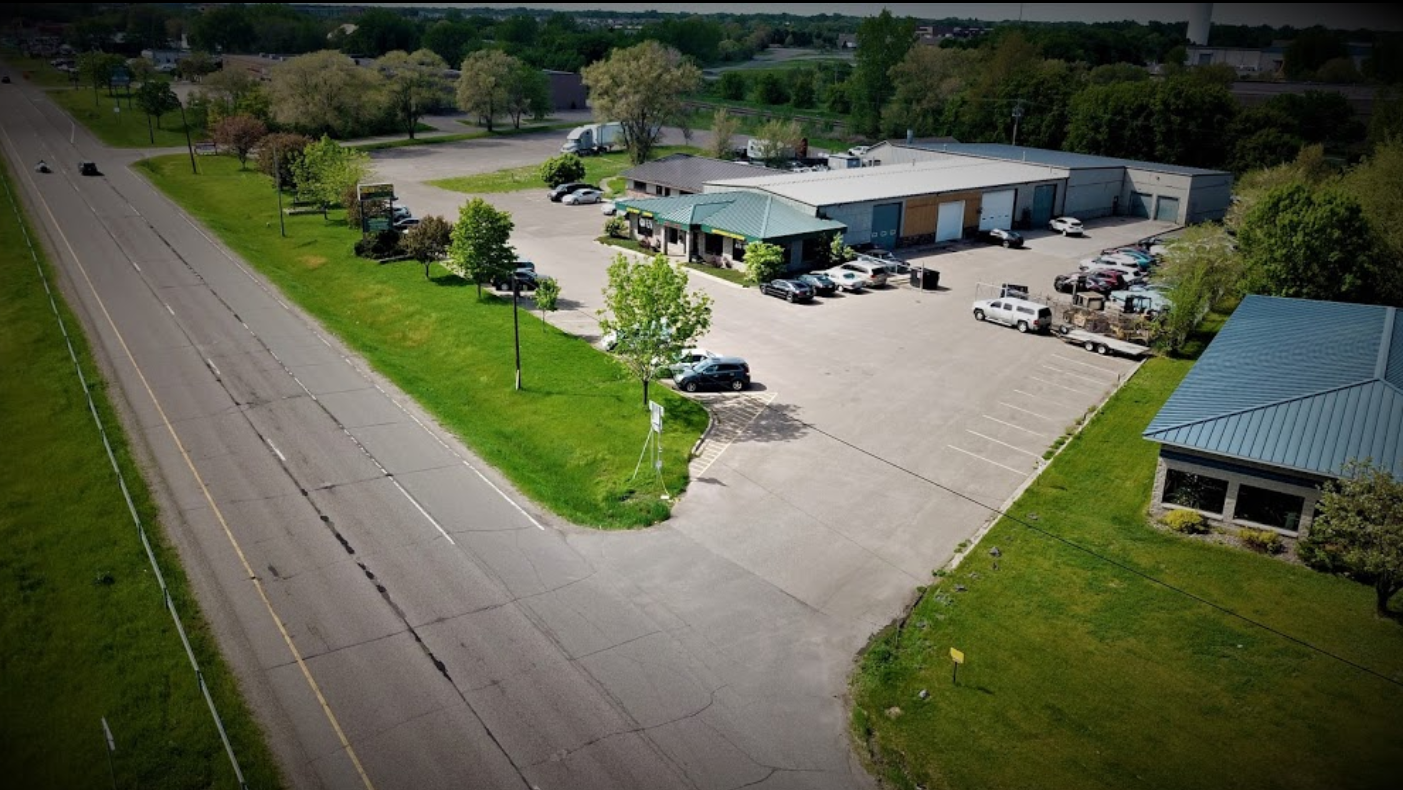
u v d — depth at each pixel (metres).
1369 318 44.66
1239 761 23.59
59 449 38.69
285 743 23.52
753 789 22.58
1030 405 45.22
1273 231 55.72
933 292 64.94
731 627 28.64
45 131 131.00
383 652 26.95
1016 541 33.47
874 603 30.03
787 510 35.41
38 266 65.75
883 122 144.88
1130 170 93.62
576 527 34.09
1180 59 165.75
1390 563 27.50
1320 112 115.62
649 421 42.56
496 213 59.72
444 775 22.58
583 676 26.20
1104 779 22.98
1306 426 33.88
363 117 133.00
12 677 25.59
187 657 26.50
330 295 62.94
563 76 177.12
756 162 114.75
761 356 51.09
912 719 25.05
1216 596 30.33
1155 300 56.50
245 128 108.00
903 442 41.03
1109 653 27.64
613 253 73.69
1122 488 37.28
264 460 38.41
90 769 22.61
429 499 35.69
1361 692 26.05
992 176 85.88
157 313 56.78
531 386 46.38
